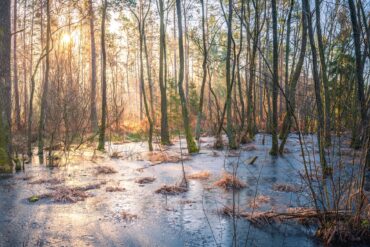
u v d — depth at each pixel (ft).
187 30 88.02
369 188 22.90
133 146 55.52
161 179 29.84
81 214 20.51
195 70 122.01
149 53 121.80
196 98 91.97
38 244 16.37
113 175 32.09
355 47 16.92
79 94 44.75
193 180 28.96
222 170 33.37
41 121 43.52
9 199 24.08
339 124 16.47
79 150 49.03
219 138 50.72
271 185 26.66
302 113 17.24
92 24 78.74
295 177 29.27
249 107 58.23
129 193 25.11
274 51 37.52
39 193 25.59
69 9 63.72
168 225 18.39
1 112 34.96
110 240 16.70
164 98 56.80
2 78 35.29
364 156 15.30
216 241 16.20
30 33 94.53
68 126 43.47
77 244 16.30
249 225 17.99
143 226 18.35
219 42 83.56
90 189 26.63
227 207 20.36
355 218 15.53
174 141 62.08
